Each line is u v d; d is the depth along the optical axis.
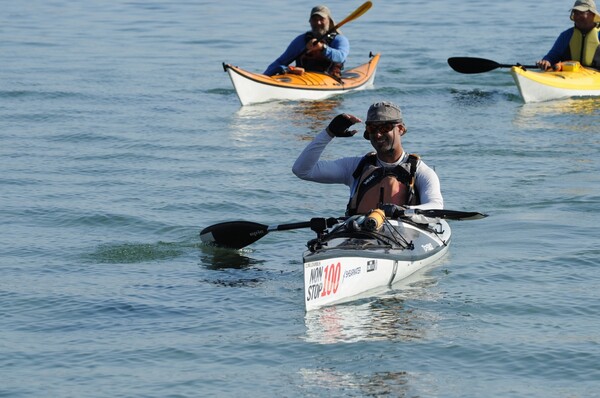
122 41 57.59
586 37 41.19
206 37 59.09
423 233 19.20
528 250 19.98
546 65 40.50
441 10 72.69
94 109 37.78
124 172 27.84
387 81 44.16
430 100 39.81
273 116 36.72
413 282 18.06
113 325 16.22
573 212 22.95
